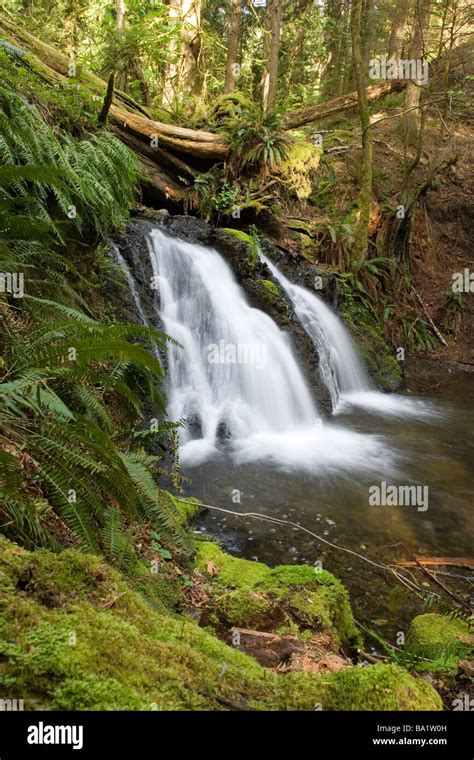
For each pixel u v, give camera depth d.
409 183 13.09
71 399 2.66
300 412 7.08
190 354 6.33
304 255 9.69
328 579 3.07
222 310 7.06
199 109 10.95
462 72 11.87
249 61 15.93
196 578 2.96
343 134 13.86
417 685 1.48
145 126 8.55
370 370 9.25
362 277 10.69
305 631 2.57
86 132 4.73
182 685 1.29
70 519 2.06
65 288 3.59
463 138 15.41
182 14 11.23
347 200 11.54
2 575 1.39
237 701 1.35
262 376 6.88
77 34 10.57
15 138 3.30
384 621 3.22
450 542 4.22
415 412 8.01
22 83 4.27
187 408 5.95
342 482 5.21
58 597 1.43
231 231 8.02
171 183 9.03
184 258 6.97
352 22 10.95
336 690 1.42
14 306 2.91
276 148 9.66
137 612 1.60
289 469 5.44
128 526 2.83
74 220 4.08
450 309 12.03
